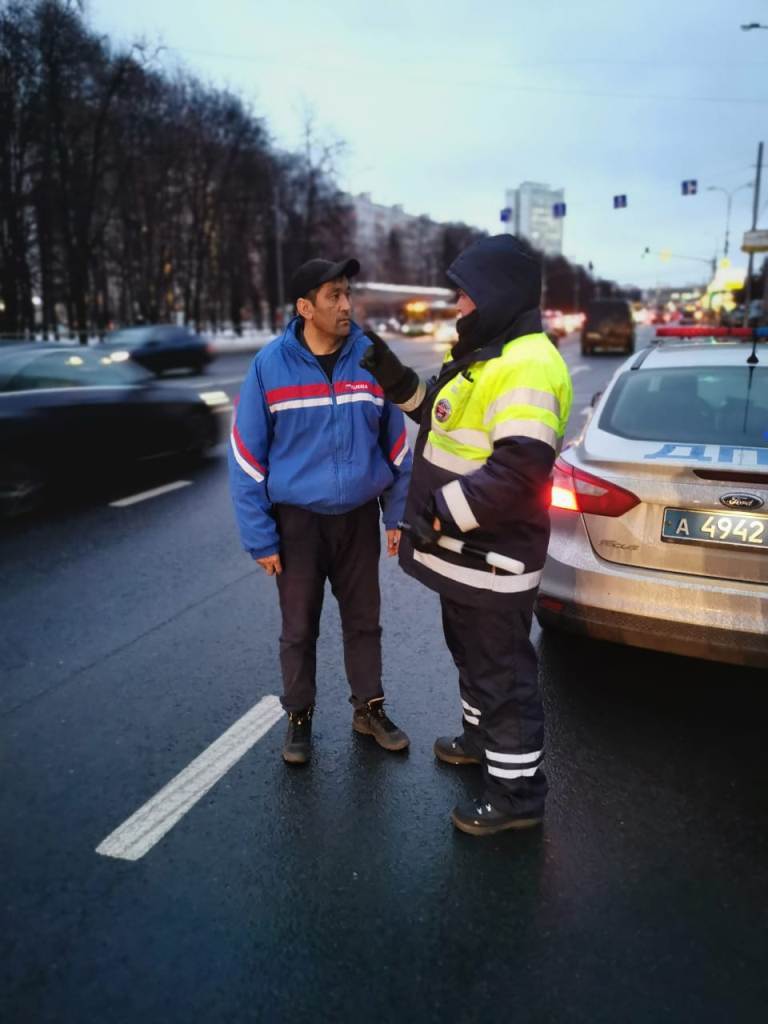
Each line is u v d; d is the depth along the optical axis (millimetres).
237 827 2475
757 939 2029
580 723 3070
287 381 2641
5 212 28297
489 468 2076
